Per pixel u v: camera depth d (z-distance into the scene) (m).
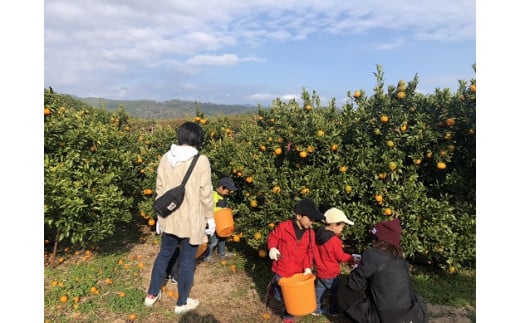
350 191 4.62
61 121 4.74
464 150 4.72
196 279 4.62
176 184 3.45
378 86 5.00
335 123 5.45
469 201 4.83
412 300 3.22
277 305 4.00
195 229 3.44
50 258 5.14
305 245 3.57
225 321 3.64
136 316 3.64
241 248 5.74
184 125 3.56
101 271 4.68
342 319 3.75
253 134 6.39
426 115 4.81
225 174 5.86
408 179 4.61
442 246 4.41
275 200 4.79
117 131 6.13
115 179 5.11
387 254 3.21
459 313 3.83
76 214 4.33
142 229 6.63
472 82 4.59
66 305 3.79
